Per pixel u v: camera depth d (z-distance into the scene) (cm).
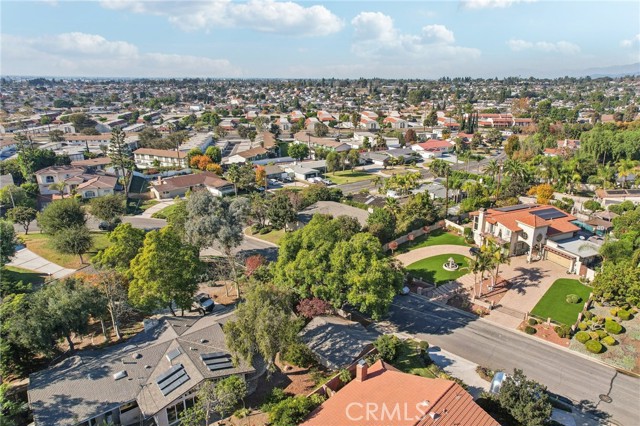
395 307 6338
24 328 4469
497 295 6469
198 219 7312
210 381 4134
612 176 12488
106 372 4278
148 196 12850
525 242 7512
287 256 6097
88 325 5756
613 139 14775
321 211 10012
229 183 13125
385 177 14600
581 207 10731
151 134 19712
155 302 5475
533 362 5031
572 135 19838
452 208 10406
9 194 10850
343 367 4616
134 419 4119
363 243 5703
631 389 4581
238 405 4262
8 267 7612
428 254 7956
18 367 4600
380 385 3884
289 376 4706
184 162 16125
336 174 15338
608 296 5794
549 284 6694
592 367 4925
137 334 5200
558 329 5500
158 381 4162
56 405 3881
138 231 6612
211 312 6034
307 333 5284
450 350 5284
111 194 11312
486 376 4762
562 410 4278
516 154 16288
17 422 4031
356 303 5400
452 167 15750
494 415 4038
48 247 8238
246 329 4322
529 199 11262
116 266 6206
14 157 16075
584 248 7206
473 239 8400
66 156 15325
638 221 7912
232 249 8725
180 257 5612
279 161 16662
